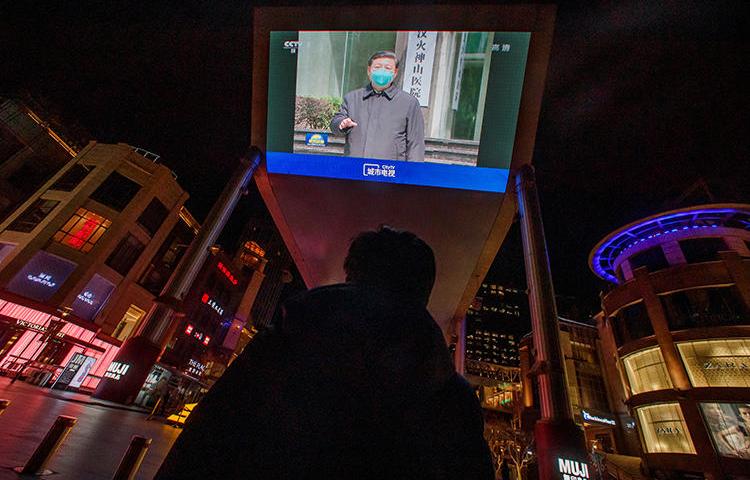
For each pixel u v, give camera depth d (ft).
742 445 60.18
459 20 29.81
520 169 30.01
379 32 30.86
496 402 167.12
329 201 33.99
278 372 2.53
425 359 2.66
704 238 85.46
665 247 89.61
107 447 18.20
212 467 2.09
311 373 2.51
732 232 82.99
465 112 29.94
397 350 2.64
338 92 31.53
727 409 64.03
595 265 111.86
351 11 31.24
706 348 71.26
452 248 35.94
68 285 77.30
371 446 2.26
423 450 2.32
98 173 90.84
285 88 32.01
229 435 2.23
